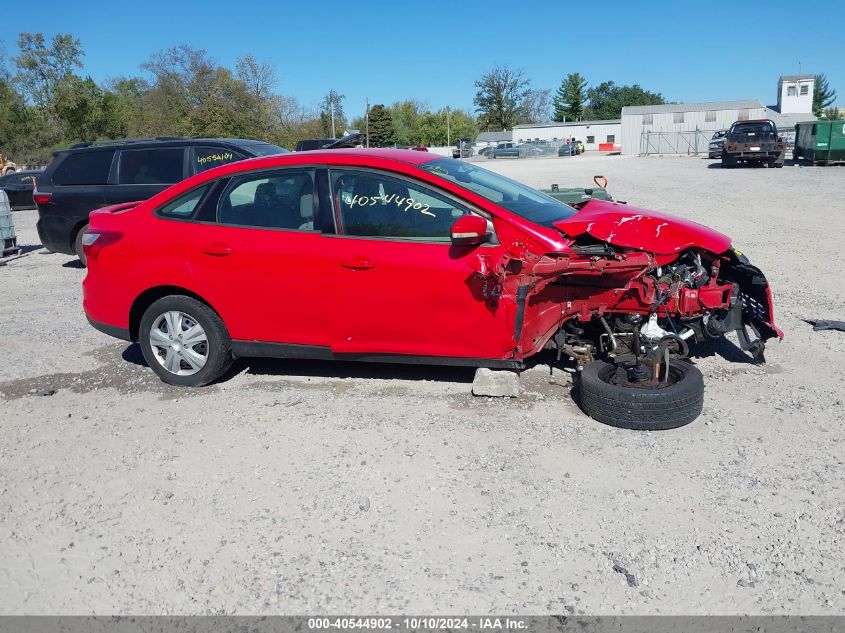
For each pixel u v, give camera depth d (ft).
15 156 181.57
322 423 15.61
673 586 10.08
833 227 40.57
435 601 9.94
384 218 16.17
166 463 14.16
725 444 13.97
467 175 17.33
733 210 50.21
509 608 9.75
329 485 13.03
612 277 15.30
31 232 54.95
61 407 17.35
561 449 13.97
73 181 33.86
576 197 26.02
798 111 259.39
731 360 18.47
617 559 10.68
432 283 15.61
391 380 17.88
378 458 13.93
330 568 10.73
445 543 11.21
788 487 12.37
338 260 16.17
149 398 17.66
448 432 14.87
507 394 16.28
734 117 211.82
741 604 9.69
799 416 15.10
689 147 168.45
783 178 76.33
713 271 16.05
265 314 17.04
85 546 11.55
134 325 18.71
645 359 15.19
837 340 19.94
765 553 10.67
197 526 11.96
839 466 13.01
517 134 298.97
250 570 10.77
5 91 182.29
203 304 17.71
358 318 16.35
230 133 156.35
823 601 9.67
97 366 20.31
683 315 15.79
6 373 19.95
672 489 12.44
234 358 18.15
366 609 9.84
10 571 11.00
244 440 14.99
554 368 17.93
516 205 16.34
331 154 17.02
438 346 16.14
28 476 13.91
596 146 292.40
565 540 11.17
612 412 14.62
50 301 29.19
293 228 16.81
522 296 15.25
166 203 18.10
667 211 50.67
